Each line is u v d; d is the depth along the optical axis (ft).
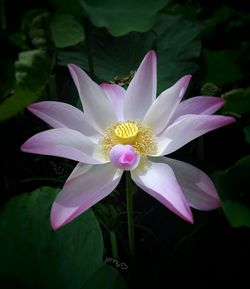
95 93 1.73
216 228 2.10
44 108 1.69
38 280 1.63
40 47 1.69
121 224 2.17
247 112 2.26
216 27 3.02
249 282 1.97
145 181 1.61
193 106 1.77
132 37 2.35
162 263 2.06
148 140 1.72
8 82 1.97
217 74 2.50
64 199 1.62
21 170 2.29
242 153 2.47
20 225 1.70
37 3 2.05
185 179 1.71
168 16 2.43
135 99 1.77
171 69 2.30
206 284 1.98
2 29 1.91
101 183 1.65
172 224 2.19
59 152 1.59
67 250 1.68
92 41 2.34
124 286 1.63
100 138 1.76
